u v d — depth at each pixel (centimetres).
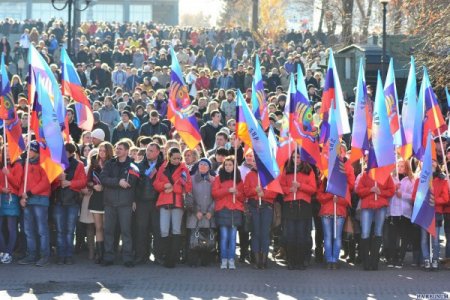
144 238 2005
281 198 2081
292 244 1969
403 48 3834
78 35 5634
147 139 2262
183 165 1978
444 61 3453
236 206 1967
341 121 2078
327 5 6241
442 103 3497
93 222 2061
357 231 2044
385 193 1966
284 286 1788
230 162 1966
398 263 2038
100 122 2711
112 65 4778
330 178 1941
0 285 1767
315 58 4659
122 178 1958
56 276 1862
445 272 1961
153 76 4025
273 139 2106
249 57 5612
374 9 5947
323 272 1948
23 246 2078
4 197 1992
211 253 2039
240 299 1666
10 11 10650
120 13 11244
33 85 1977
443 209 2017
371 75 3853
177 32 6231
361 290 1755
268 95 3453
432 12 3559
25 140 2178
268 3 8225
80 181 1986
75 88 2208
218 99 3309
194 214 1983
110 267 1973
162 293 1709
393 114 2159
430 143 1950
